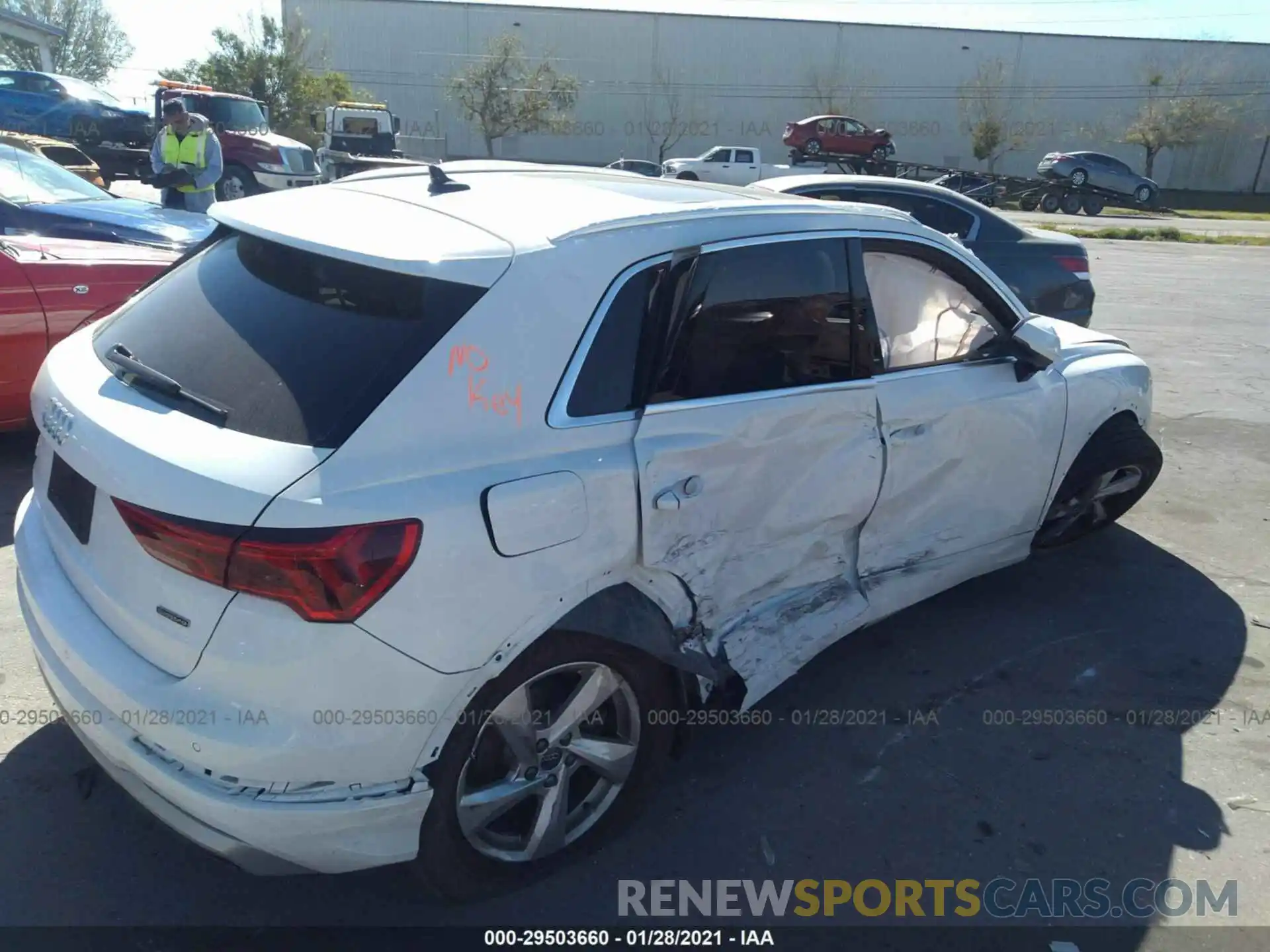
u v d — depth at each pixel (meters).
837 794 3.09
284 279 2.56
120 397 2.42
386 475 2.14
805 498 3.05
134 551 2.21
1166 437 6.91
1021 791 3.13
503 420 2.32
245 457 2.11
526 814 2.67
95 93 20.70
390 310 2.35
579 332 2.47
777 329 2.96
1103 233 26.52
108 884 2.59
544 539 2.32
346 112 28.89
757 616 3.09
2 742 3.10
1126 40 57.38
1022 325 3.79
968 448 3.60
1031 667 3.85
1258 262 19.98
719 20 55.38
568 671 2.51
